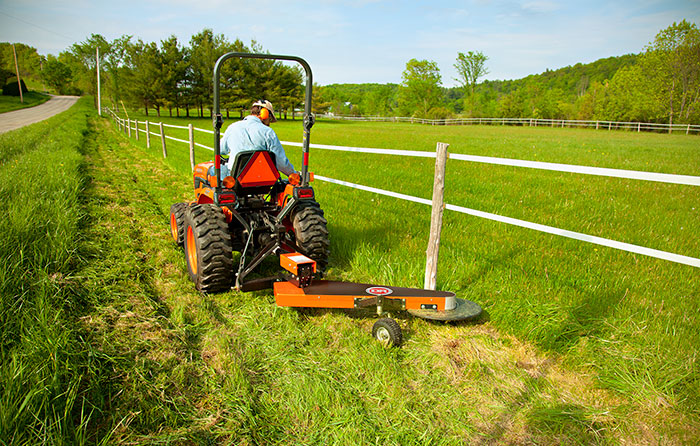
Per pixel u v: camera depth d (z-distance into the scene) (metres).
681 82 46.31
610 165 11.41
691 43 44.31
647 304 3.35
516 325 3.26
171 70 61.53
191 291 3.84
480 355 2.98
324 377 2.66
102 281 3.67
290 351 2.94
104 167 11.05
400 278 4.09
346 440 2.18
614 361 2.77
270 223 3.90
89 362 2.44
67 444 1.90
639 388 2.54
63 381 2.27
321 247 3.89
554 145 18.88
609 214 6.12
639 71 50.62
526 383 2.69
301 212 3.90
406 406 2.45
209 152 14.72
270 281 3.71
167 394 2.40
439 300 3.29
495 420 2.38
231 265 3.66
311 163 11.52
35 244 3.86
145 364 2.60
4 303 2.79
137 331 2.96
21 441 1.86
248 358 2.82
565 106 66.25
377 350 2.93
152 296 3.63
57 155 10.13
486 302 3.66
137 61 63.16
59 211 4.92
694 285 3.72
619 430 2.29
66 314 2.98
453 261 4.36
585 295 3.55
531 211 6.32
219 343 2.91
